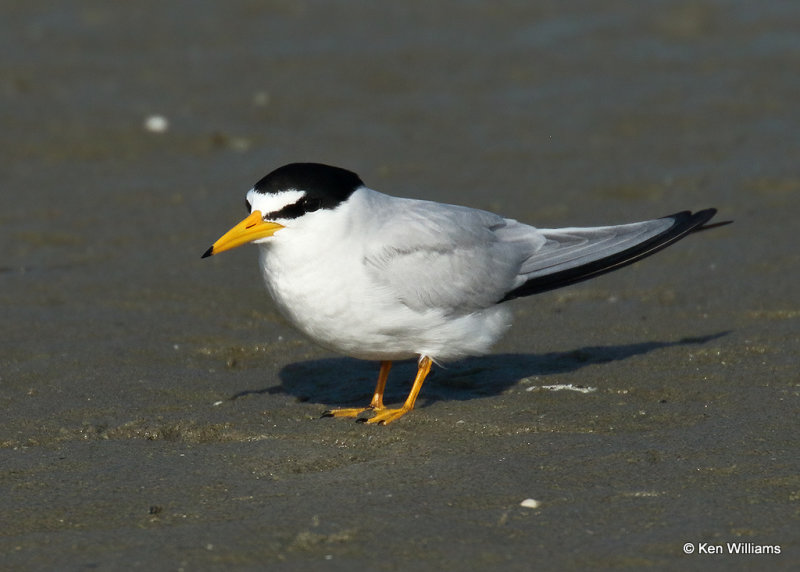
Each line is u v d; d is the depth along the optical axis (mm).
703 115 20203
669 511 7949
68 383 11164
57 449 9547
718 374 10945
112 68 23062
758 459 8828
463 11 26734
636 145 19047
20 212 16688
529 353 11953
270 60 23594
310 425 10055
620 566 7180
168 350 12180
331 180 9758
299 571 7211
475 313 10422
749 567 7121
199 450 9508
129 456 9367
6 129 19828
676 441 9289
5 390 10977
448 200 16891
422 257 10008
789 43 23547
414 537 7645
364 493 8469
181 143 19547
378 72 22906
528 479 8617
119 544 7684
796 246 14680
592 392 10703
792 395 10250
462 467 8930
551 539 7574
